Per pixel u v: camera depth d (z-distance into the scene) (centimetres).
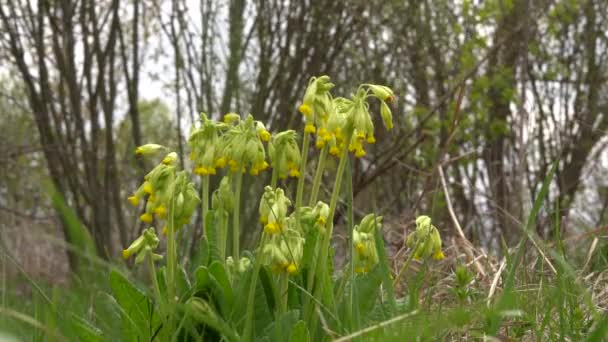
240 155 307
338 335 250
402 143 901
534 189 984
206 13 1028
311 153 920
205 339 281
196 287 284
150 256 279
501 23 1032
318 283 286
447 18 1093
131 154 1309
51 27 1065
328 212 300
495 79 959
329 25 1030
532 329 296
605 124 1203
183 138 1134
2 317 229
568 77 1177
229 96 1009
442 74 1095
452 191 962
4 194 983
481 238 745
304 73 1035
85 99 1180
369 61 1079
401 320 233
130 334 282
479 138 1052
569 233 480
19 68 1081
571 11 1145
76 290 311
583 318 304
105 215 1037
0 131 1468
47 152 1070
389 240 568
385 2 1062
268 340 275
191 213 304
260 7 1027
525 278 346
